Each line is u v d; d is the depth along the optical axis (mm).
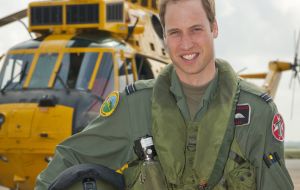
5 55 10062
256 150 2480
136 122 2584
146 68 10492
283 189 2490
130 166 2596
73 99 8844
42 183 2611
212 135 2424
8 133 8938
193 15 2461
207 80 2537
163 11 2549
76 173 2432
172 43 2500
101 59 9406
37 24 10445
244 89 2531
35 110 8836
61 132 8633
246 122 2469
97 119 2678
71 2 10188
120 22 10227
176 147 2455
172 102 2547
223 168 2447
